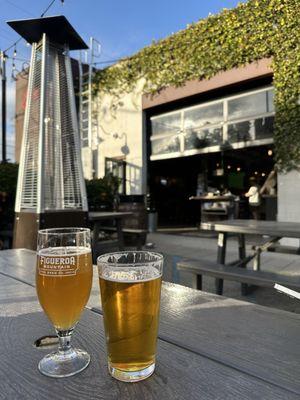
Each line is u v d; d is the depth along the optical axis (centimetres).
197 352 64
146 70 750
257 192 736
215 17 614
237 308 89
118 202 606
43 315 85
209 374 56
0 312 88
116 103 823
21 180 362
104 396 50
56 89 355
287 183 535
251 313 85
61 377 55
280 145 539
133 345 54
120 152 819
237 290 311
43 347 67
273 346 66
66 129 362
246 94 634
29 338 71
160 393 50
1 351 65
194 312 86
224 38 604
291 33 520
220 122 677
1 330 76
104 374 56
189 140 730
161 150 781
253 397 49
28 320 82
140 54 760
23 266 144
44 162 337
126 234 562
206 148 703
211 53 626
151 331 55
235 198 877
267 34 547
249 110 633
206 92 652
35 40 356
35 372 57
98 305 92
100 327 77
